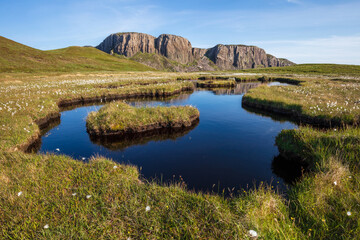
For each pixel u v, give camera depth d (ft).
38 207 14.34
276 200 15.17
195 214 13.41
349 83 119.14
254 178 23.48
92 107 68.49
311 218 13.19
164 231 12.14
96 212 13.74
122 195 15.69
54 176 18.58
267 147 33.47
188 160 28.63
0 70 173.78
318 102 59.36
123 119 41.78
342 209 13.47
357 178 16.26
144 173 24.68
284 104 58.80
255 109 65.00
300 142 26.53
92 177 18.44
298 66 376.27
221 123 48.62
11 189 16.28
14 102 55.77
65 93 77.77
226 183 22.38
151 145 34.81
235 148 33.09
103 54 424.87
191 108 53.67
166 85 107.86
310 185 16.90
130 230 12.25
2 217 13.38
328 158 20.45
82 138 38.50
